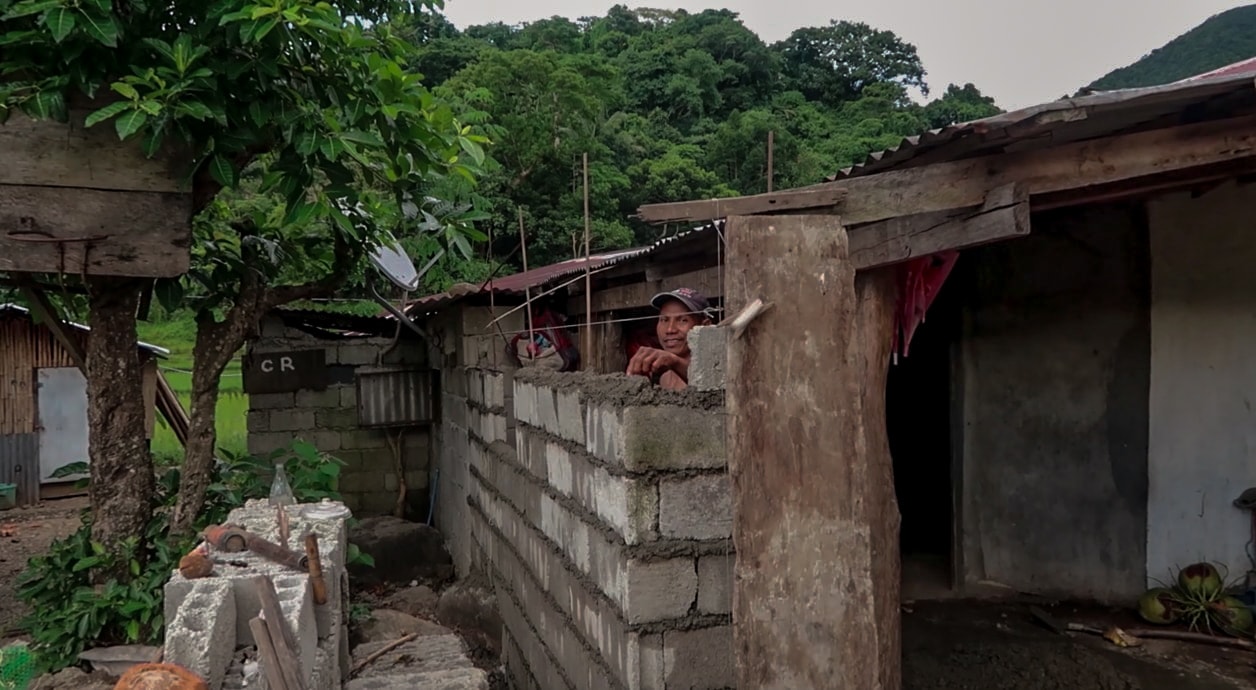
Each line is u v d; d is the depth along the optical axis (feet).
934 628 18.02
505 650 19.06
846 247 8.11
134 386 15.69
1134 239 18.48
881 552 11.80
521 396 16.81
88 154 13.44
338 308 37.96
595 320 23.25
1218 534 18.07
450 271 43.78
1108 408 18.88
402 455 31.83
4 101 12.50
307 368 30.83
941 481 24.62
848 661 7.92
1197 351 18.12
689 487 10.38
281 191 14.07
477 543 22.93
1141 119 10.39
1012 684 15.11
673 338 12.80
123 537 15.40
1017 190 10.59
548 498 14.64
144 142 12.66
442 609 21.81
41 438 39.99
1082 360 19.13
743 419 7.84
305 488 20.52
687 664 10.30
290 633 7.18
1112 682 15.02
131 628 14.16
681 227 29.76
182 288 16.44
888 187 11.14
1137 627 17.49
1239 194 17.63
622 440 10.27
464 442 24.97
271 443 30.50
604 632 11.28
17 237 13.14
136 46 12.96
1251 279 17.80
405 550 27.25
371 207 17.99
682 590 10.32
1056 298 19.38
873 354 11.90
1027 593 19.74
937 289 12.84
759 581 7.85
